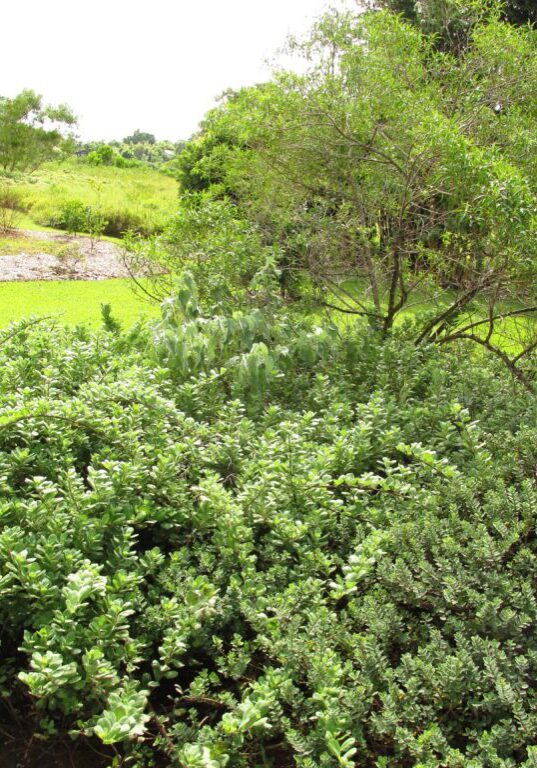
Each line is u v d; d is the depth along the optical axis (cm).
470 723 181
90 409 277
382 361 394
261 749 174
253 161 494
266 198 498
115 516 219
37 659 157
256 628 191
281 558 224
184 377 358
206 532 235
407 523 228
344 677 182
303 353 382
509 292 428
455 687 170
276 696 174
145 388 298
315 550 221
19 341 391
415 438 312
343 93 426
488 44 431
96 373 353
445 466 253
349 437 295
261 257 456
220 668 188
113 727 144
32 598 191
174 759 165
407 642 197
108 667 165
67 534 209
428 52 445
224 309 425
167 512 233
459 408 290
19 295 1054
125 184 3108
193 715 180
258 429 314
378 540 213
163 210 2020
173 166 1550
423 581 205
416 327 471
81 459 276
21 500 224
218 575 211
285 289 508
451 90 445
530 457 282
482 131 430
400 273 462
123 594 195
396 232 448
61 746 192
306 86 439
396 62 429
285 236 503
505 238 367
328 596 216
